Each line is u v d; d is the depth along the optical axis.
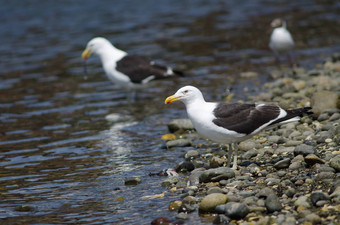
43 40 25.86
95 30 27.41
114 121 14.91
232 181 9.51
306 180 8.91
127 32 26.75
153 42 24.53
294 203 8.15
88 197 9.58
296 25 26.83
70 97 17.52
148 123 14.66
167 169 10.72
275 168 9.91
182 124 13.73
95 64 21.83
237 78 18.81
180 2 34.09
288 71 19.19
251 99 15.80
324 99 12.81
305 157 9.63
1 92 18.22
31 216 8.80
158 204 9.00
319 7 30.86
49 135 13.77
